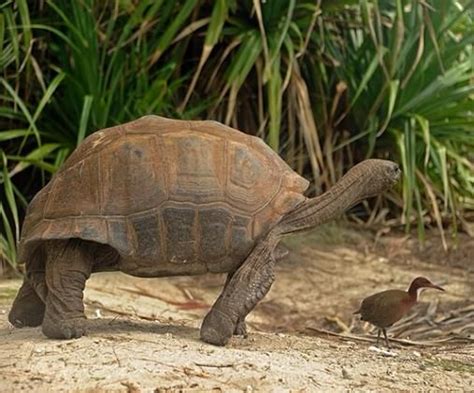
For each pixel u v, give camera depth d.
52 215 6.27
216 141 6.48
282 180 6.61
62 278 6.33
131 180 6.25
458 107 11.55
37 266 6.66
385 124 10.91
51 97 10.50
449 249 11.67
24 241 6.30
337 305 10.02
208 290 10.23
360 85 10.79
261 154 6.63
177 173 6.29
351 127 12.02
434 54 11.25
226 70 11.19
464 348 7.79
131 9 10.36
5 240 10.02
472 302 10.05
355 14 11.70
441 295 10.31
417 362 6.81
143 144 6.36
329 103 11.84
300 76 11.14
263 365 6.07
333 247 11.57
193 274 6.46
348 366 6.42
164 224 6.23
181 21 10.27
